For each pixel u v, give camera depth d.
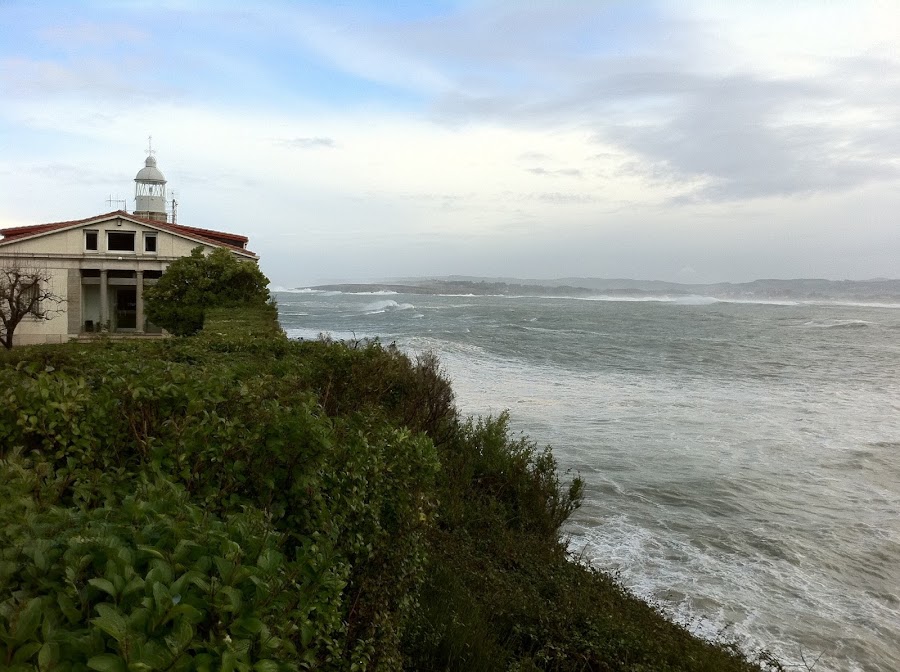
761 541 12.38
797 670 8.29
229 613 2.17
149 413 4.50
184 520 2.62
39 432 4.07
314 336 52.97
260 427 4.11
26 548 2.20
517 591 7.36
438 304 159.00
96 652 1.84
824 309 160.50
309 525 3.77
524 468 11.47
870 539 12.70
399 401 11.86
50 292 37.66
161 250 39.06
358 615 3.97
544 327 76.25
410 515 4.92
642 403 26.34
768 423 23.00
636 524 12.97
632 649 6.61
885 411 25.86
